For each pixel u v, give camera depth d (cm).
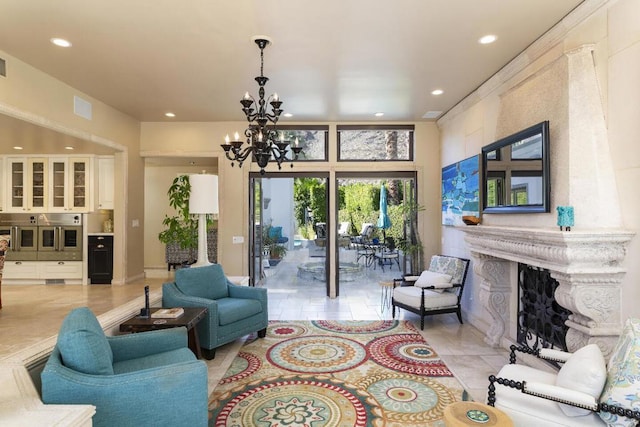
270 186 640
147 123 592
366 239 639
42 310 399
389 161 601
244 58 349
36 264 581
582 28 268
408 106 510
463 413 175
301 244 638
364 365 337
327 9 266
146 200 808
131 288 527
